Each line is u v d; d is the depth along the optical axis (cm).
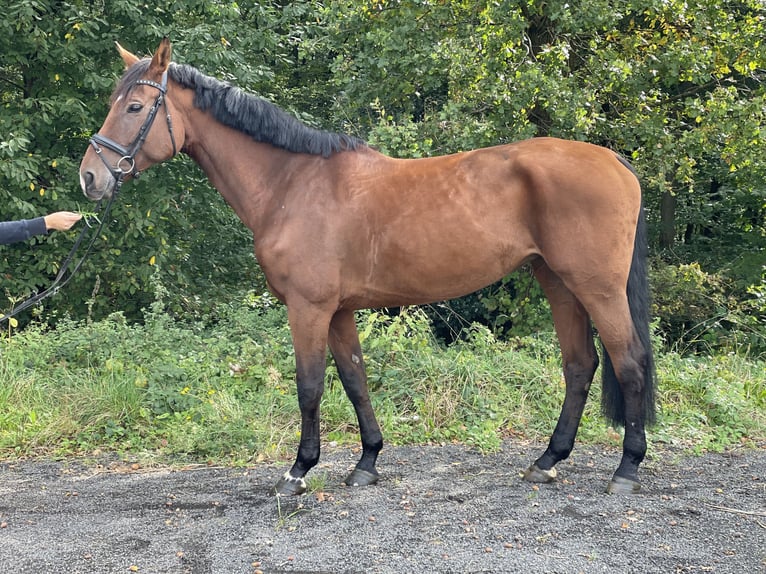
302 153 384
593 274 361
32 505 380
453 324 1094
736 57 871
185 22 946
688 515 350
